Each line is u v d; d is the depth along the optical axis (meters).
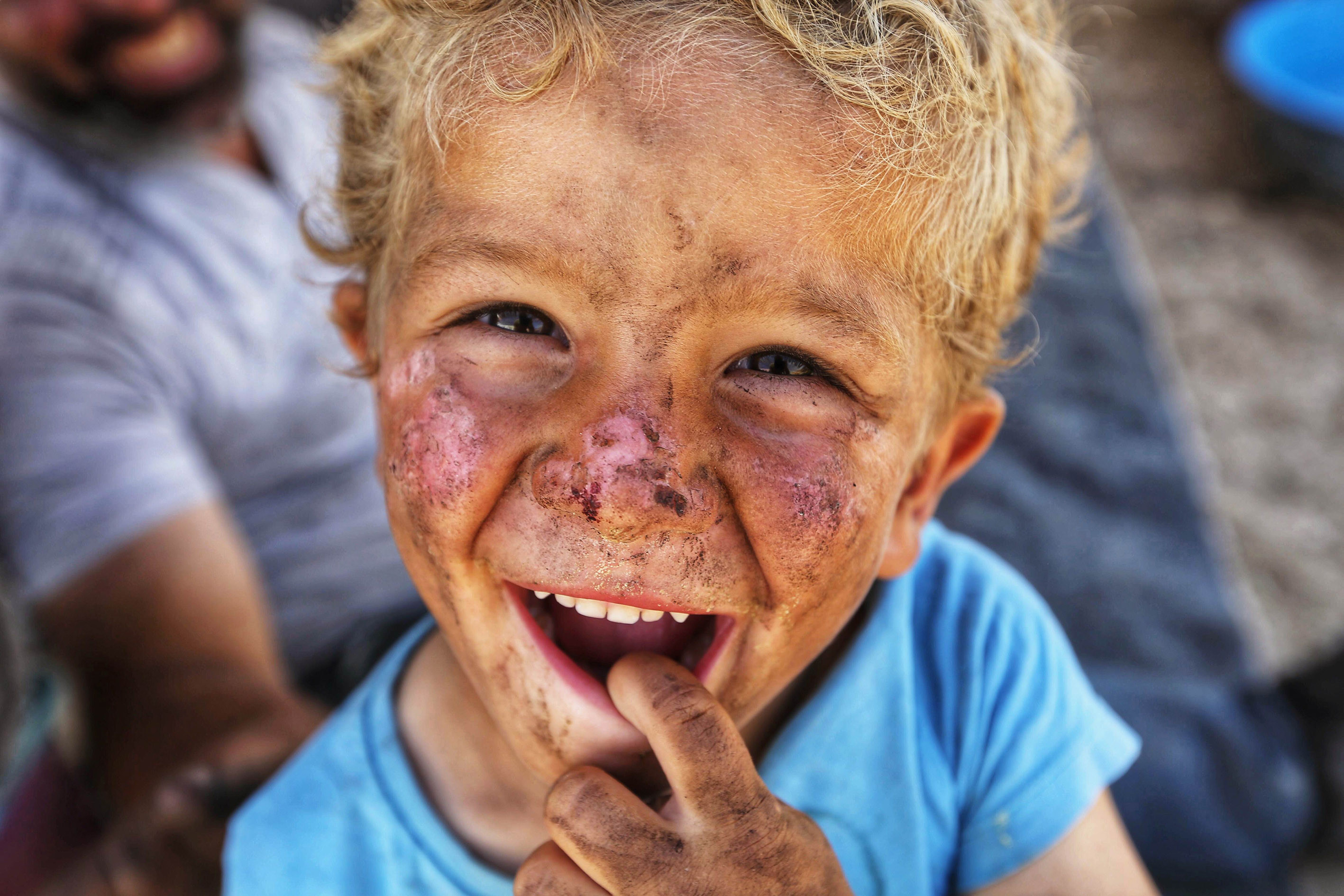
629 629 0.75
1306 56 3.50
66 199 1.55
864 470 0.67
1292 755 1.68
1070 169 1.05
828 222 0.62
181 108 1.65
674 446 0.61
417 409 0.67
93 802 1.46
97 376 1.51
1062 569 2.13
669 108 0.59
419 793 0.82
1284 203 3.32
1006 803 0.88
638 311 0.61
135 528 1.49
